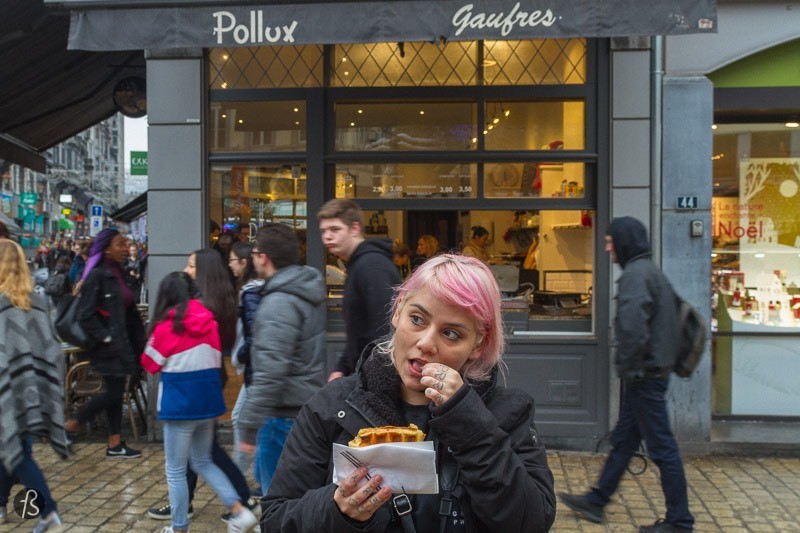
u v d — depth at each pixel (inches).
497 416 73.5
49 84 366.9
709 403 261.3
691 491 224.7
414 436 66.2
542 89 267.1
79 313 234.7
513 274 274.7
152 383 274.1
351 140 274.1
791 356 287.9
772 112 279.7
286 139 275.0
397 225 277.0
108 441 273.4
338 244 157.6
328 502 67.1
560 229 273.6
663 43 263.7
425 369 68.3
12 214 1680.6
